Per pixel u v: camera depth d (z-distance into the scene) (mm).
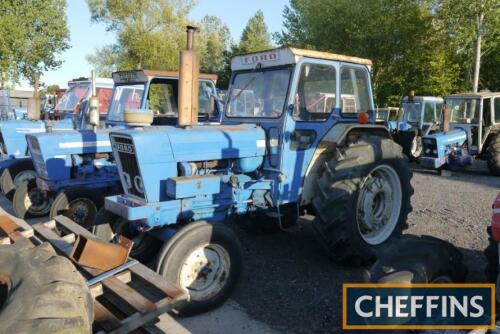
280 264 4660
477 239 5441
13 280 2508
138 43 24016
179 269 3492
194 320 3566
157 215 3729
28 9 20422
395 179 4871
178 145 3889
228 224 5348
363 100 5129
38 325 2070
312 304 3801
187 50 3996
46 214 6652
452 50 21141
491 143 10562
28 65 20812
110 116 7531
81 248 3309
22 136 7766
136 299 2848
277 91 4473
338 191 4258
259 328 3443
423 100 14664
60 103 9719
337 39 23938
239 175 4262
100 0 24156
